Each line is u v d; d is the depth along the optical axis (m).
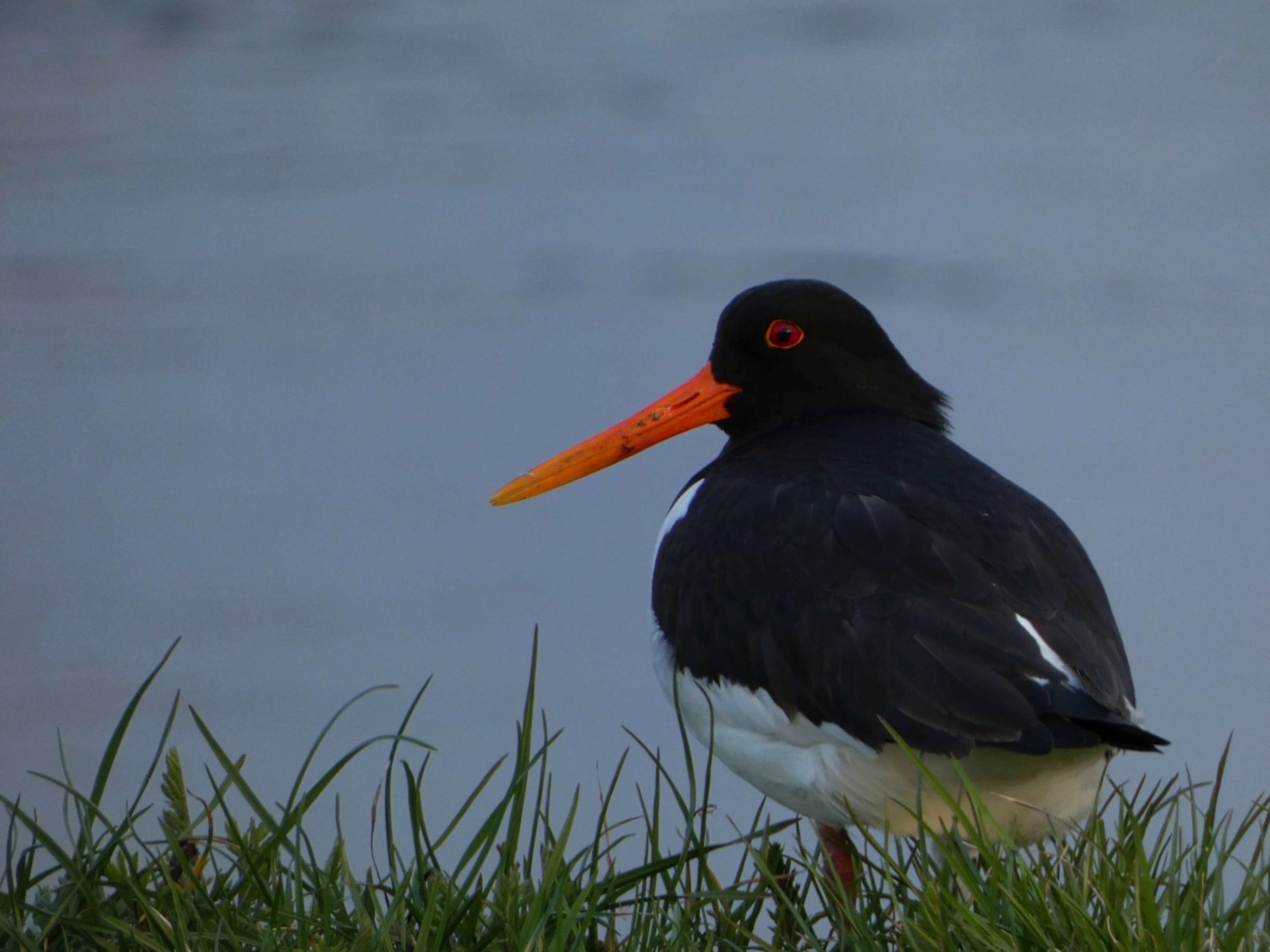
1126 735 7.70
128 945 7.82
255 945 7.82
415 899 8.23
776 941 8.52
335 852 8.73
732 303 11.30
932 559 8.63
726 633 9.04
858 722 8.31
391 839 8.52
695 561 9.37
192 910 8.00
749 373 11.20
